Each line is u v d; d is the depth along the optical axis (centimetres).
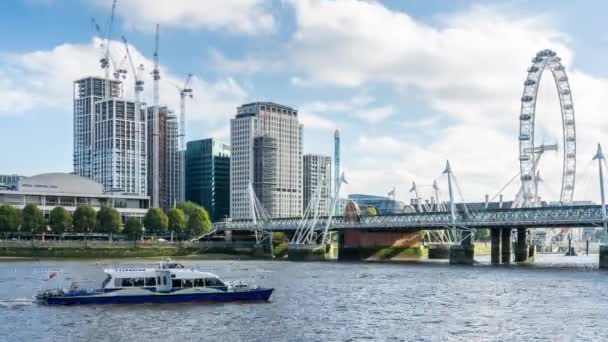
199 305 10719
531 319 9588
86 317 9538
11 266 19475
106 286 10738
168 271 10969
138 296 10769
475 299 11800
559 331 8669
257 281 15138
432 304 11162
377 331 8669
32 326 8869
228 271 18475
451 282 15025
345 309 10538
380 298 11938
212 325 9019
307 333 8519
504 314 10050
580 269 19725
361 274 17462
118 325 8969
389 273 17888
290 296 12150
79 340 8056
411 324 9181
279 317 9694
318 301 11456
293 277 16400
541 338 8225
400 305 11025
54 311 10025
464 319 9606
